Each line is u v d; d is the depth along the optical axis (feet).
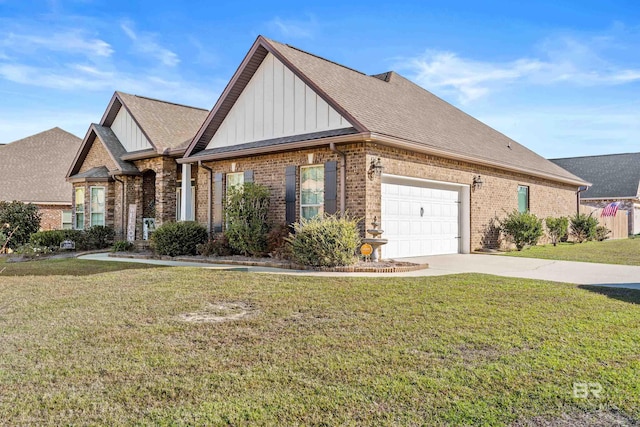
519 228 55.06
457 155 45.88
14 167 83.66
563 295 24.13
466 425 10.39
